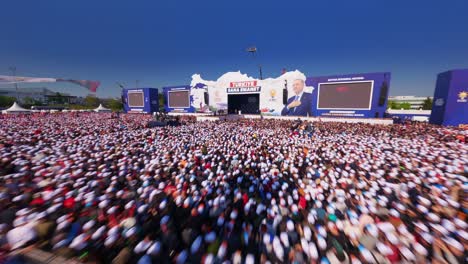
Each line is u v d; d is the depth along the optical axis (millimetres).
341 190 7219
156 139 16188
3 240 4285
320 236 4703
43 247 4270
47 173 8336
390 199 6695
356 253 4375
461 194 6660
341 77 25062
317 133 18734
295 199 6809
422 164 9641
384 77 22500
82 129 20438
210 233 4676
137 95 44875
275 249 4363
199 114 37062
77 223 4969
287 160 10734
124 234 4492
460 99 19141
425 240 4527
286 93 30734
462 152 11297
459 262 4016
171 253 4270
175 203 6062
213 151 12633
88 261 3965
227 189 7305
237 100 39844
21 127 21250
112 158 10820
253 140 16062
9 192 6488
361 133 18219
